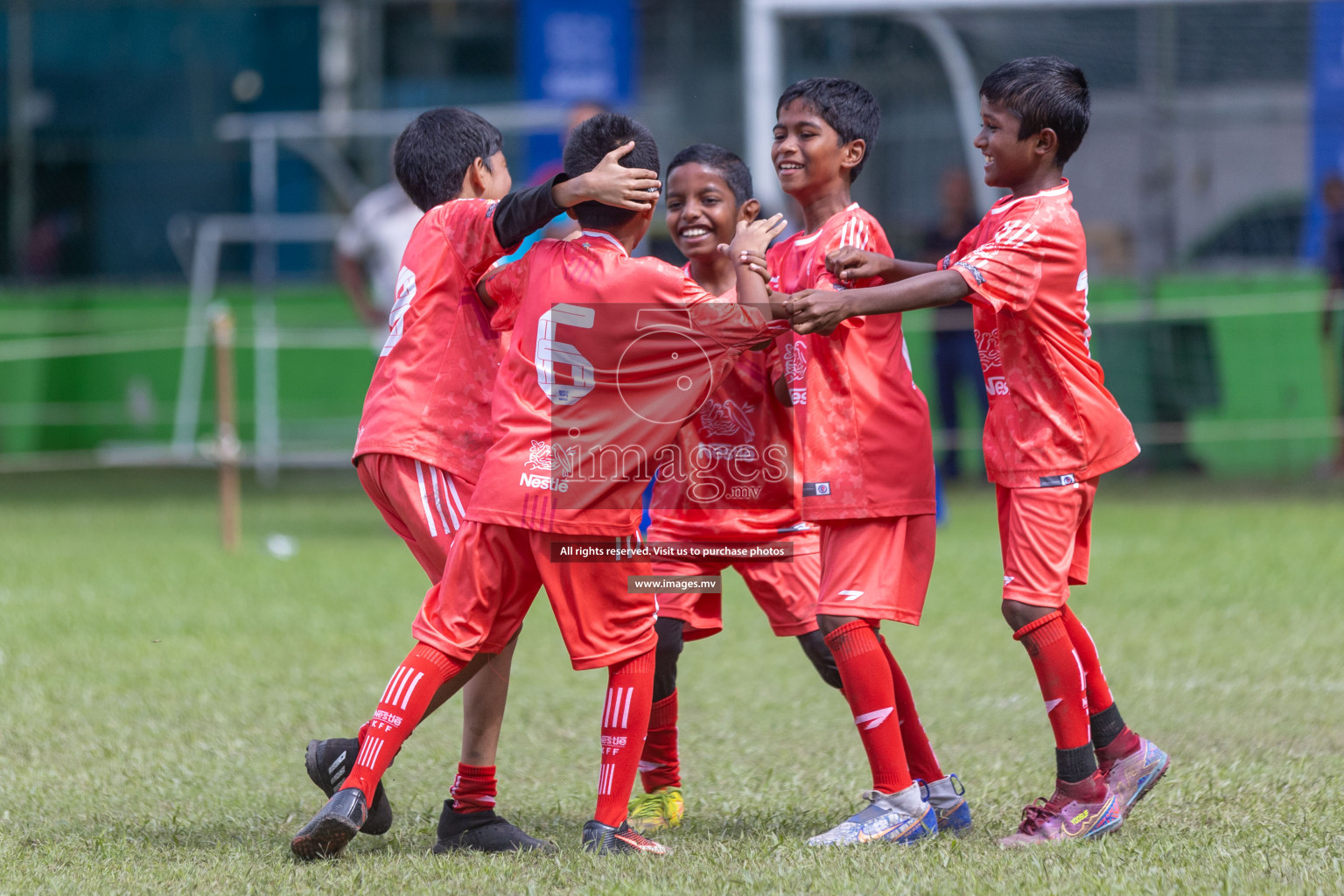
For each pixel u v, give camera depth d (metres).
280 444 46.28
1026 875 10.04
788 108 12.09
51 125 51.56
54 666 18.53
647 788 12.70
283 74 51.72
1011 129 11.57
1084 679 12.01
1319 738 14.55
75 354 46.06
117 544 30.61
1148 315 42.25
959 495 39.78
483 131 12.61
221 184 51.50
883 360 11.70
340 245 37.88
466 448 11.75
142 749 14.59
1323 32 42.00
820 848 10.98
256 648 19.83
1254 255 45.69
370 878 10.27
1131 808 12.02
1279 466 41.84
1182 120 45.97
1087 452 11.58
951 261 12.18
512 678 18.38
